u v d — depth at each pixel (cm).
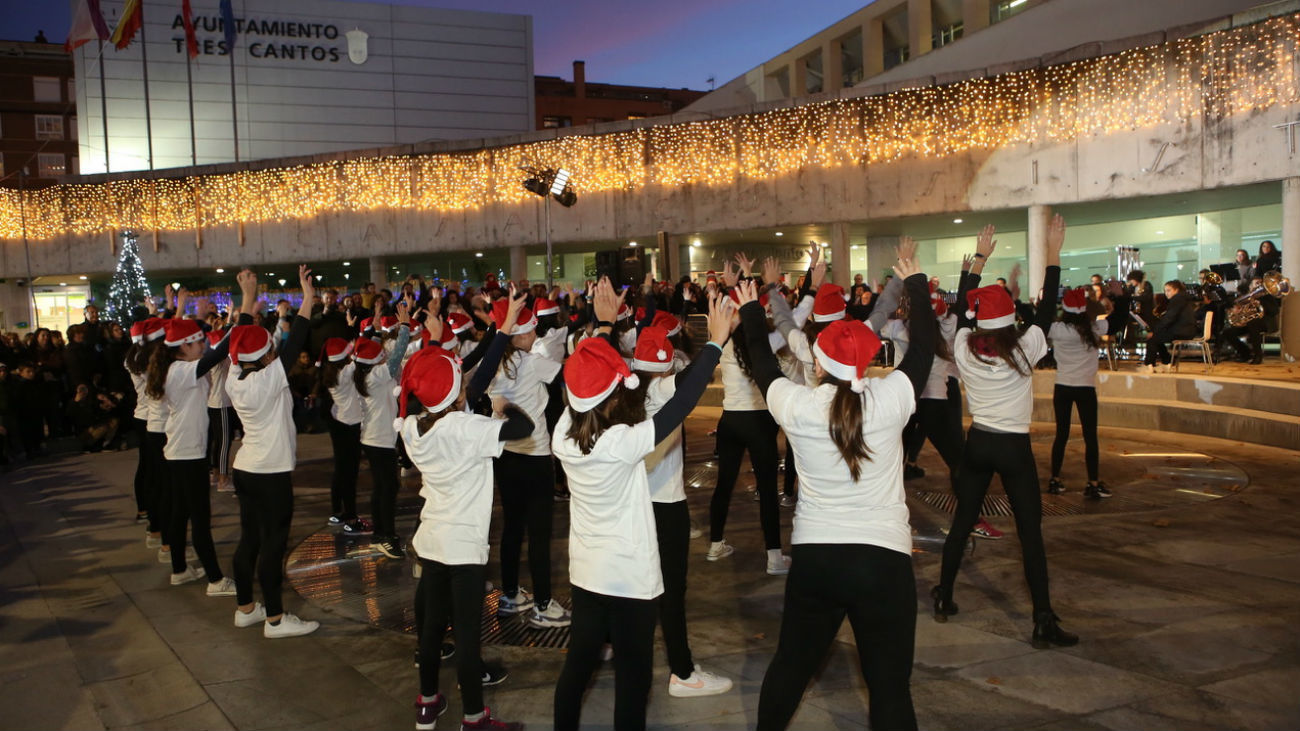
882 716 274
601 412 307
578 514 315
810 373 547
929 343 313
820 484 289
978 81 1942
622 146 2302
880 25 3291
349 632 499
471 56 4075
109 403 1266
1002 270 2545
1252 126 1630
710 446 1114
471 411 420
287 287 3072
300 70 3819
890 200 2058
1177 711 359
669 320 565
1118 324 1333
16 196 2825
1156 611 475
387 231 2541
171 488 611
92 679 439
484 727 357
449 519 357
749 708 378
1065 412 760
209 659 461
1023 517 439
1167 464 896
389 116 3950
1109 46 1780
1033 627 457
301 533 739
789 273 2800
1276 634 437
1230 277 1614
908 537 288
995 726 351
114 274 2711
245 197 2659
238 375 471
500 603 511
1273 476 817
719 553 607
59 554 698
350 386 721
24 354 1307
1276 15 1583
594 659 308
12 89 4903
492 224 2441
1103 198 1820
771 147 2166
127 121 3628
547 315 712
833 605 283
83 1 3033
